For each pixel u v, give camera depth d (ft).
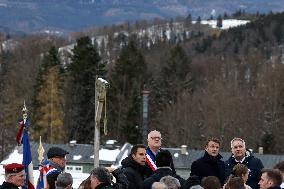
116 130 285.23
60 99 292.40
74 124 289.33
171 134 284.82
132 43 343.87
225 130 280.10
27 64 406.82
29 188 56.49
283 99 315.78
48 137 285.43
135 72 319.47
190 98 310.04
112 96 291.58
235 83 355.97
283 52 621.31
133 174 46.14
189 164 183.11
